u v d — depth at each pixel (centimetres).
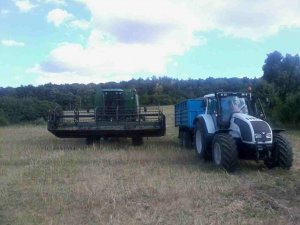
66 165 1188
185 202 768
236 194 825
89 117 1623
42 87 4938
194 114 1464
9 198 818
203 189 861
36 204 774
